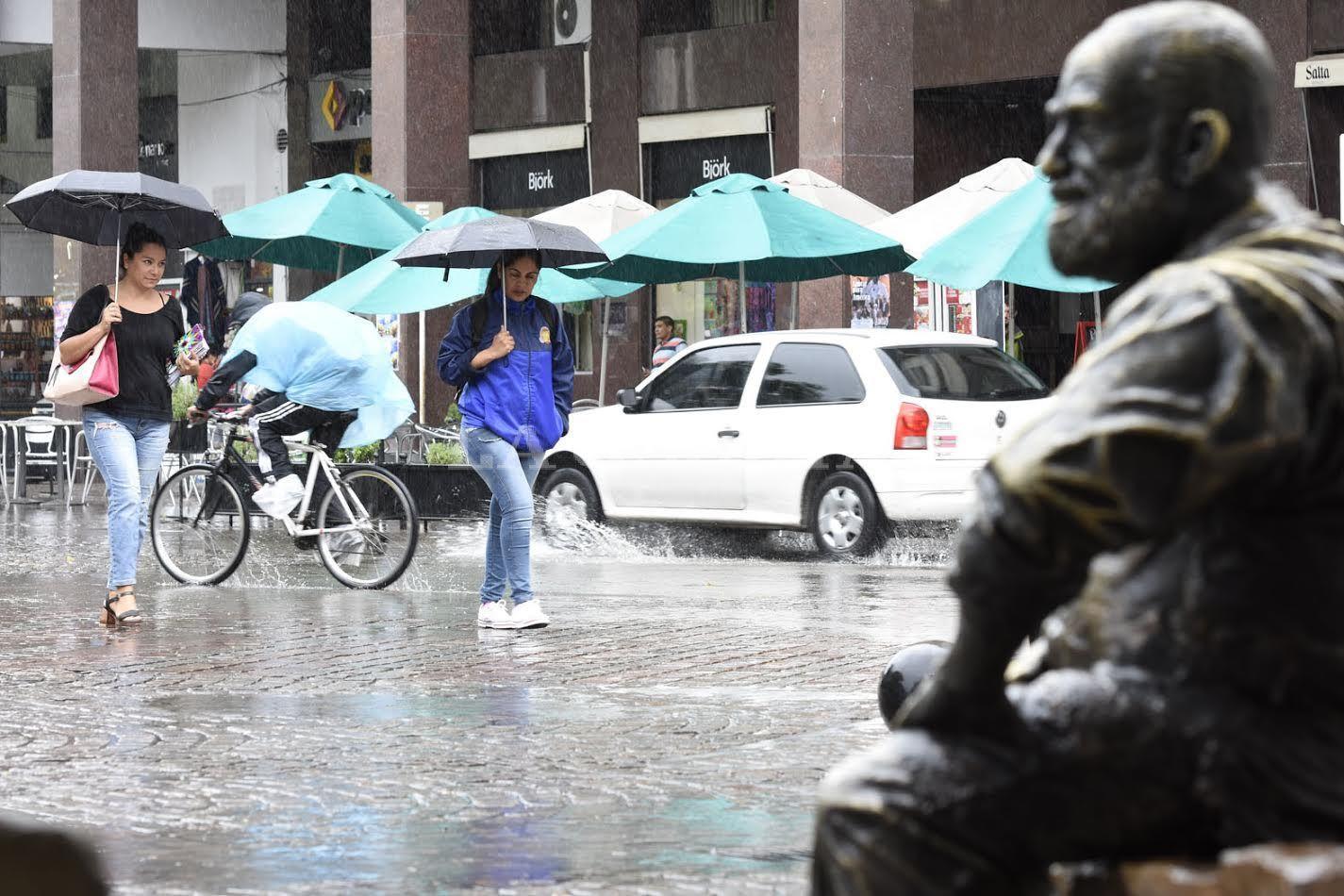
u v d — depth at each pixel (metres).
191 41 55.44
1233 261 3.84
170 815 10.13
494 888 8.34
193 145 60.16
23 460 42.00
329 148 57.56
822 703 14.11
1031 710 4.11
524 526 18.98
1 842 2.81
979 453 27.52
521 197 53.31
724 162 48.47
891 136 36.66
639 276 36.41
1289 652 3.96
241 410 24.11
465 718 13.44
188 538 24.50
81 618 20.27
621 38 50.06
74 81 49.78
